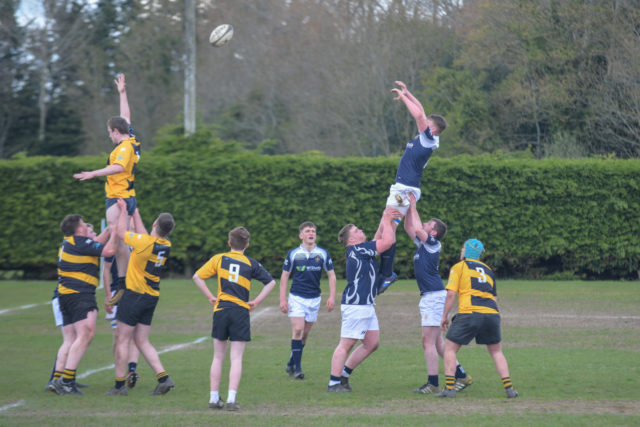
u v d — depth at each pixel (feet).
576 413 89.25
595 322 176.04
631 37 352.90
